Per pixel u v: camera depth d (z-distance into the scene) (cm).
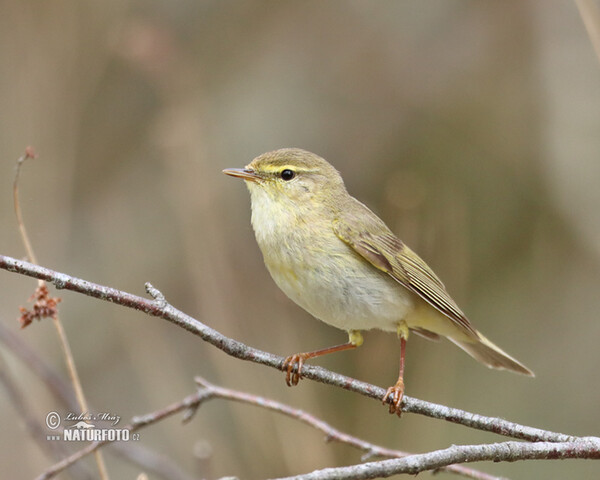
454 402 1279
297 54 1531
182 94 1275
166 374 1114
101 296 576
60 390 908
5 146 1182
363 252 777
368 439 1111
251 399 711
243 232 1343
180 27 1474
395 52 1508
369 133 1466
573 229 1375
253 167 810
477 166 1442
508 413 1281
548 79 1406
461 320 805
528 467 1220
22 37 1240
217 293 1111
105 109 1412
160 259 1328
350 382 656
